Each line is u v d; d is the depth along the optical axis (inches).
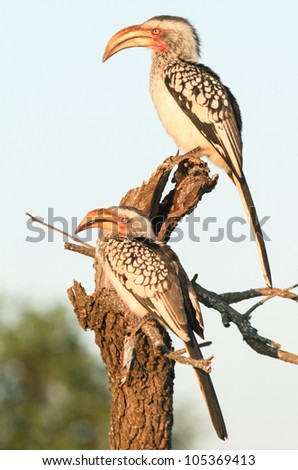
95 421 764.6
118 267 434.3
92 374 778.8
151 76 569.0
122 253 436.5
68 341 784.3
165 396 421.1
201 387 405.1
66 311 794.2
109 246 443.5
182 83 546.9
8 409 762.8
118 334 425.4
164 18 577.3
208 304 463.8
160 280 426.0
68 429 759.7
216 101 543.8
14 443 755.4
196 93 543.8
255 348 456.1
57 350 779.4
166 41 573.6
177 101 547.2
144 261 430.9
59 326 786.8
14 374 773.9
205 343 425.1
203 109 542.6
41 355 778.2
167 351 395.9
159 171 485.7
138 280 427.5
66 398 767.7
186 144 552.7
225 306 460.8
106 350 430.3
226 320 458.0
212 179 497.4
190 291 431.8
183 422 729.0
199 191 491.5
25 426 759.7
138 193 491.5
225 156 542.9
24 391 771.4
